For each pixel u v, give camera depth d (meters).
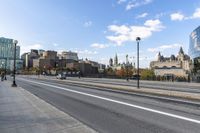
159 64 161.62
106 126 10.23
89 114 13.13
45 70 170.88
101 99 20.39
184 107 15.43
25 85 43.47
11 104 15.87
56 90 31.44
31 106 14.91
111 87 35.75
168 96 23.09
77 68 186.62
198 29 90.06
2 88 32.69
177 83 55.12
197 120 11.29
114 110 14.44
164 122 10.93
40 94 25.42
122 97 21.97
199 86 44.31
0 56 94.94
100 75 107.12
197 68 89.94
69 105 16.80
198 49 89.94
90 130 8.96
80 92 28.09
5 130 8.94
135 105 16.45
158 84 50.66
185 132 9.16
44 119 10.89
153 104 16.94
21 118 11.12
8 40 96.62
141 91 28.12
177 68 132.88
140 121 11.21
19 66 122.06
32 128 9.23
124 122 11.02
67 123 10.08
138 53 35.41
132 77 87.88
